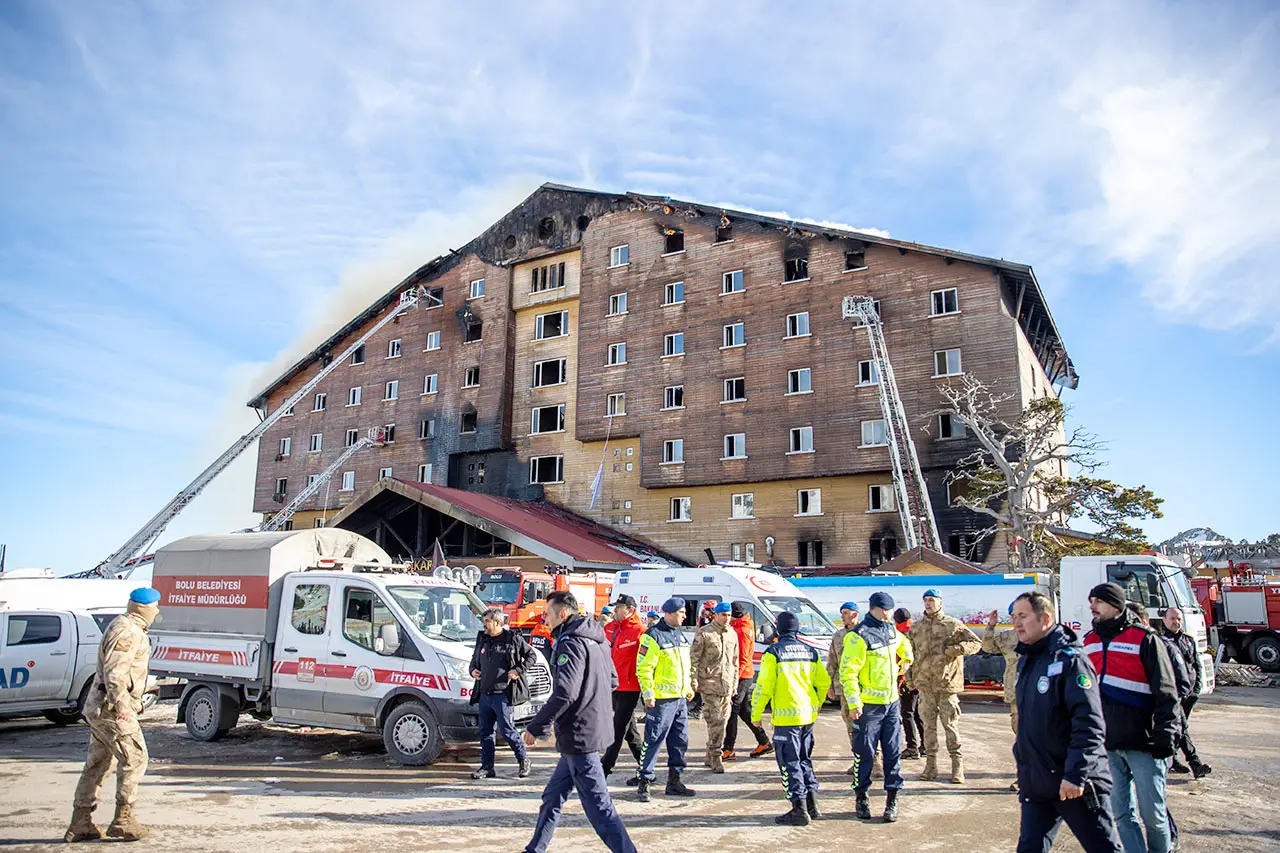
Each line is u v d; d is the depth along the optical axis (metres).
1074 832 4.52
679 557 38.00
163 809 8.02
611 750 9.41
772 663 7.79
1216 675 22.27
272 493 54.09
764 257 38.22
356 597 10.96
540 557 33.97
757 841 7.04
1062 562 18.66
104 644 6.96
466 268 49.09
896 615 9.84
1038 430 28.83
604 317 42.62
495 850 6.72
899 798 8.62
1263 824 7.59
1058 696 4.72
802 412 35.53
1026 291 33.94
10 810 7.99
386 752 11.27
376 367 51.31
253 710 12.10
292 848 6.73
